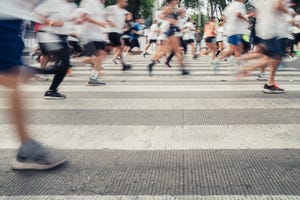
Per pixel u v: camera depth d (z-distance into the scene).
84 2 8.74
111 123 4.95
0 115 5.37
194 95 7.10
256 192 2.81
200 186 2.93
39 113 5.56
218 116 5.32
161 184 2.97
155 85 8.58
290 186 2.92
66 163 3.45
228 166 3.37
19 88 3.12
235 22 10.82
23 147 3.25
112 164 3.42
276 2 6.95
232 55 11.72
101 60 8.65
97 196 2.76
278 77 10.19
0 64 2.99
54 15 6.52
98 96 7.06
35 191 2.85
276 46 7.16
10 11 2.92
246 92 7.47
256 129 4.61
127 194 2.79
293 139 4.20
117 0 11.84
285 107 5.93
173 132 4.50
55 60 6.70
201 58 20.08
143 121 5.04
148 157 3.62
